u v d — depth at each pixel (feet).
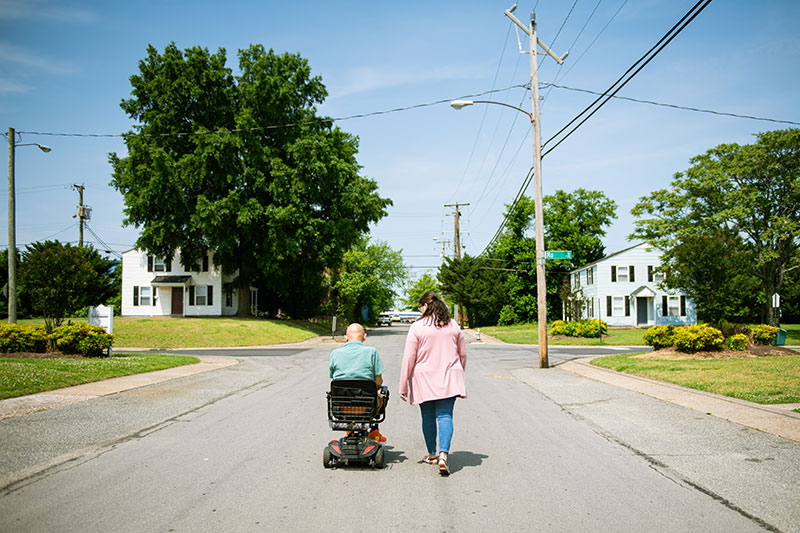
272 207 123.03
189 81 122.11
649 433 24.44
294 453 21.21
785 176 116.26
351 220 136.98
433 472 18.75
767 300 123.54
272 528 13.61
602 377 45.78
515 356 72.95
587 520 14.12
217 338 105.91
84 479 17.54
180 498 15.84
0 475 17.66
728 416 27.50
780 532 13.26
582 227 225.56
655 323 163.53
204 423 27.09
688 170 126.31
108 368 46.57
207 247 139.74
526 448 22.00
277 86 128.88
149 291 156.66
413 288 334.65
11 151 68.74
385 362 64.23
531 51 58.54
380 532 13.38
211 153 118.11
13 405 30.22
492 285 199.93
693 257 98.12
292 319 172.76
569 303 149.48
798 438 22.75
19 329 56.03
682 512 14.65
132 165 123.13
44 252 98.84
